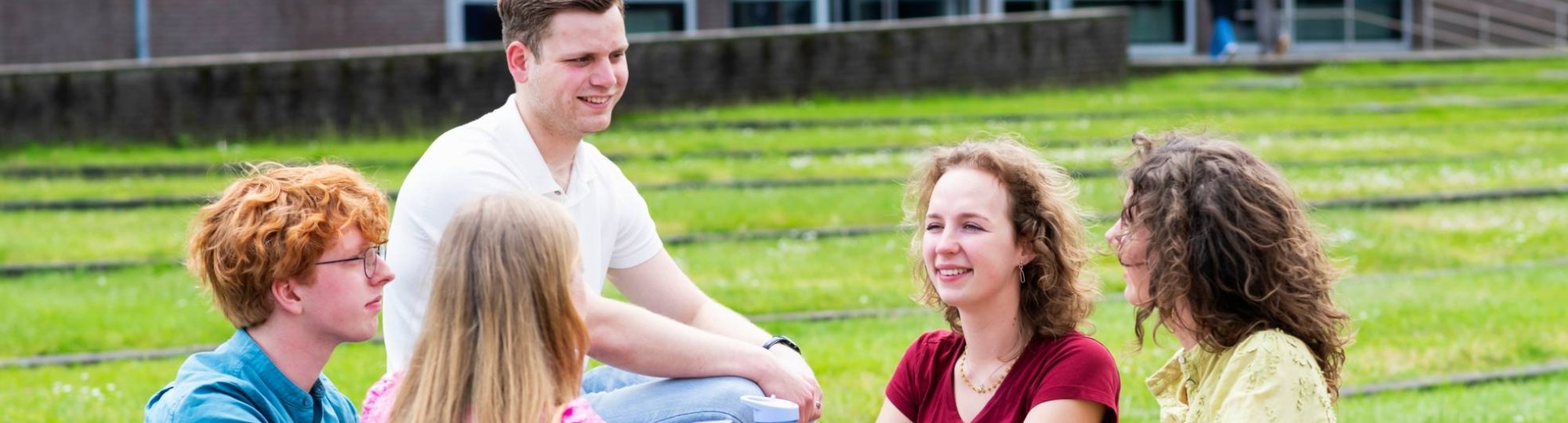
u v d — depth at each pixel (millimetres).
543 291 2746
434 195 3561
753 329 3914
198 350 8273
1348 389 7098
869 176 13617
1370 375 7352
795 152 15180
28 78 16391
